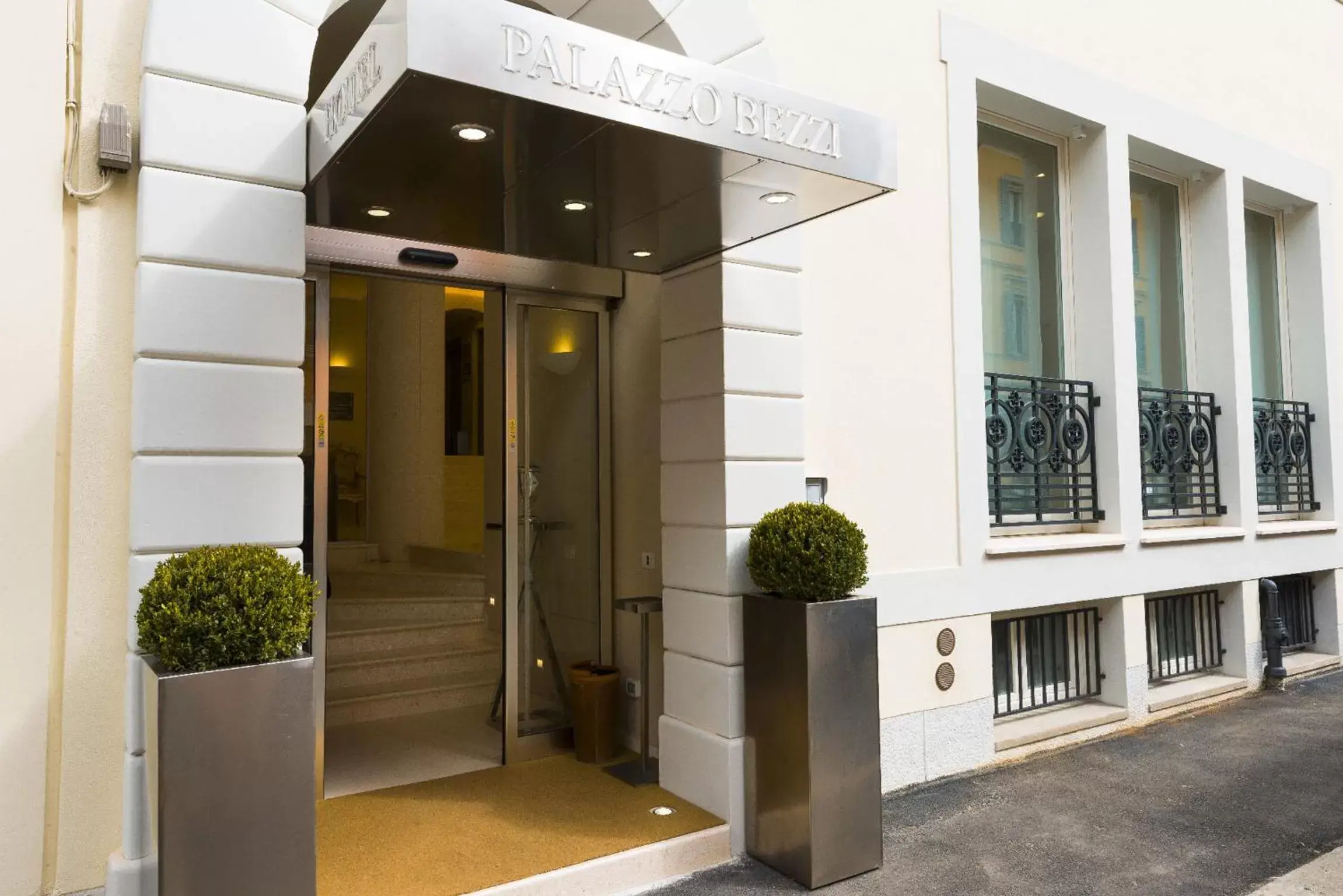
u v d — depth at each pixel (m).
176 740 2.50
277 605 2.71
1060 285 6.76
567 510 5.39
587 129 2.95
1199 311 7.88
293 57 3.37
